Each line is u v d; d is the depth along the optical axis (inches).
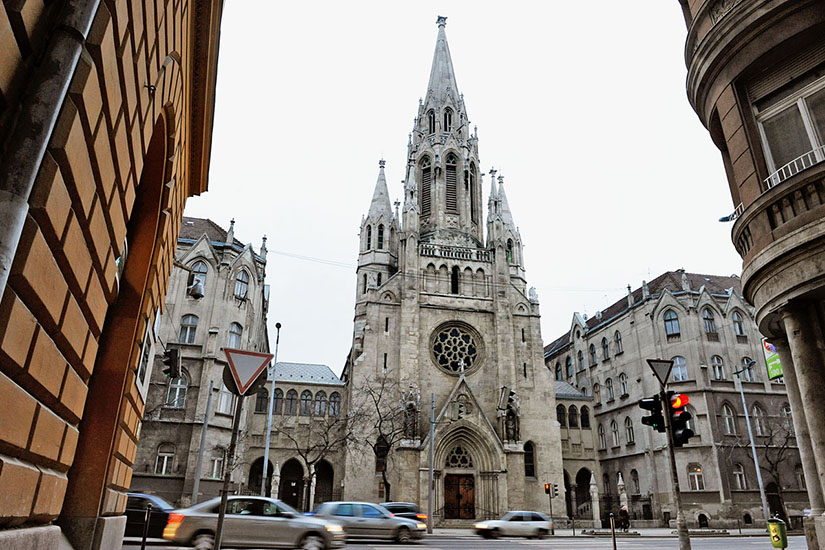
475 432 1934.1
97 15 191.0
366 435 1886.1
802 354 493.0
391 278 2160.4
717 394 2066.9
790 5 529.3
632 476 2256.4
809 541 499.8
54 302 192.4
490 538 1272.1
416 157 2701.8
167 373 965.8
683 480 1984.5
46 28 170.2
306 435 2111.2
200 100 527.2
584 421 2534.5
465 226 2500.0
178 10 343.9
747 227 569.6
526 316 2239.2
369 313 2091.5
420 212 2596.0
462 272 2249.0
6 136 153.3
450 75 2908.5
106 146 221.3
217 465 1608.0
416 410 1900.8
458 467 1909.4
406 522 1018.7
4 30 140.3
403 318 2068.2
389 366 2022.6
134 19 231.6
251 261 1867.6
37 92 158.6
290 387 2193.7
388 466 1856.5
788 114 550.3
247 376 418.0
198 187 684.1
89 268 229.3
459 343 2139.5
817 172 482.0
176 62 373.1
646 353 2282.2
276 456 2071.9
